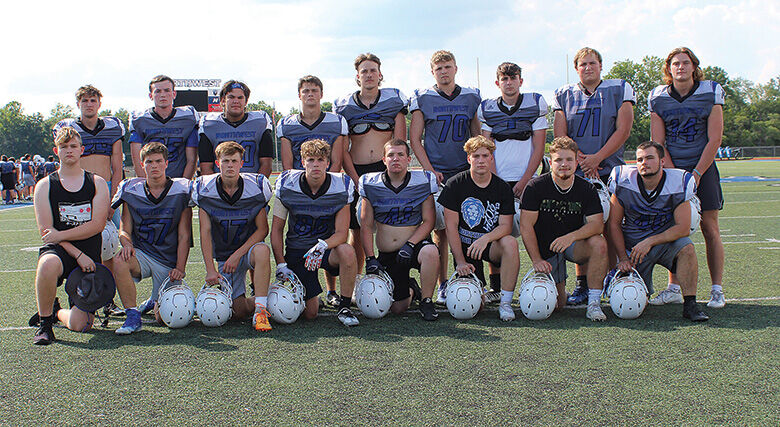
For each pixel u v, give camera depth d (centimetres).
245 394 301
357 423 267
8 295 535
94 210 425
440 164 542
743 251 679
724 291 500
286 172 461
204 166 533
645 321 421
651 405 280
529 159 520
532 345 371
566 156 432
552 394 295
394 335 400
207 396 300
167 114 555
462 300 431
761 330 389
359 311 480
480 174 454
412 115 544
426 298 445
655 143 439
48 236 410
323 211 454
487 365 336
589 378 314
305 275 453
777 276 549
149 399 297
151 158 435
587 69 509
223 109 538
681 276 429
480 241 448
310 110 521
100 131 562
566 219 449
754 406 278
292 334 408
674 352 352
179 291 427
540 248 465
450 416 272
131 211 447
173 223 450
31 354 369
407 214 466
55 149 426
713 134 479
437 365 338
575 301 482
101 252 442
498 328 412
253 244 445
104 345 388
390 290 450
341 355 359
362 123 541
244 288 457
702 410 275
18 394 306
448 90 538
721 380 308
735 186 1727
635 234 462
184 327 430
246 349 374
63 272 409
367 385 310
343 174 464
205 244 444
